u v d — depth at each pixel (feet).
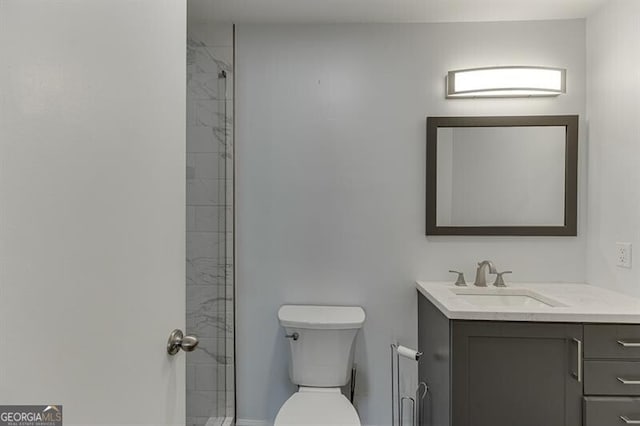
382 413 6.73
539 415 4.67
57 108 1.68
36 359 1.58
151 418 2.47
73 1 1.78
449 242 6.72
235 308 6.80
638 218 5.33
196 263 6.65
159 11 2.61
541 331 4.66
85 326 1.85
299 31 6.77
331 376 6.05
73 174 1.77
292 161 6.83
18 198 1.50
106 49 2.02
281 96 6.84
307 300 6.78
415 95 6.75
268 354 6.80
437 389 5.45
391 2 6.09
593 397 4.58
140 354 2.34
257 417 6.79
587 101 6.51
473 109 6.69
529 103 6.65
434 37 6.73
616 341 4.58
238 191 6.81
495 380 4.72
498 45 6.67
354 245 6.80
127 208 2.21
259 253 6.82
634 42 5.38
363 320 6.10
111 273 2.05
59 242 1.69
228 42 6.80
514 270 6.63
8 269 1.46
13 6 1.47
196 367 6.57
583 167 6.55
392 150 6.77
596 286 6.26
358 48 6.79
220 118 6.78
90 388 1.88
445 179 6.68
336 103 6.78
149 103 2.47
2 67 1.43
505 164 6.63
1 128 1.43
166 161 2.71
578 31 6.58
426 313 6.17
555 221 6.57
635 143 5.36
